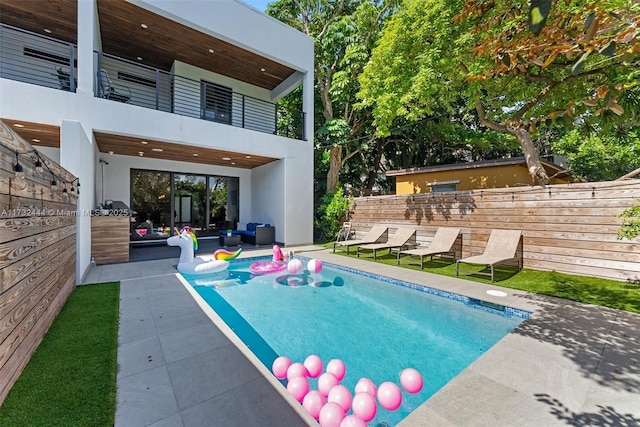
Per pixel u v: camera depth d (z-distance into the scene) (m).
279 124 14.40
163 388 2.12
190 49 8.84
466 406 1.94
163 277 5.41
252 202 12.19
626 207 4.73
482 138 12.88
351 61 11.38
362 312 4.43
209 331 3.12
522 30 1.96
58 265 3.48
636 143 8.03
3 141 1.82
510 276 5.46
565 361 2.50
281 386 2.17
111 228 6.63
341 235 10.60
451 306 4.54
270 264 7.01
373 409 2.00
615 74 3.20
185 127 7.66
